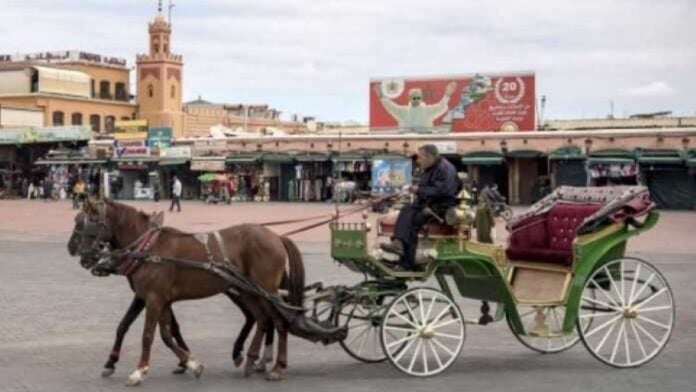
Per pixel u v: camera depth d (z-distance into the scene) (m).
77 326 12.80
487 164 54.81
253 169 62.12
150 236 9.28
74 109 91.75
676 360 10.42
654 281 11.88
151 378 9.48
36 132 68.56
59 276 19.06
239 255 9.48
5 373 9.69
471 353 10.89
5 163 70.81
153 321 9.17
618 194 10.41
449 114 62.34
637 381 9.34
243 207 50.59
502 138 54.81
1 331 12.38
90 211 9.38
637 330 10.78
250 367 9.54
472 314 13.67
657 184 50.19
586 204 10.55
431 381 9.34
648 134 50.50
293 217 39.16
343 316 10.78
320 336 9.47
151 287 9.19
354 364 10.25
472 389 8.95
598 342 11.27
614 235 10.14
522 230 10.70
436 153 9.75
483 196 11.27
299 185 61.00
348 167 59.28
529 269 10.64
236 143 62.50
